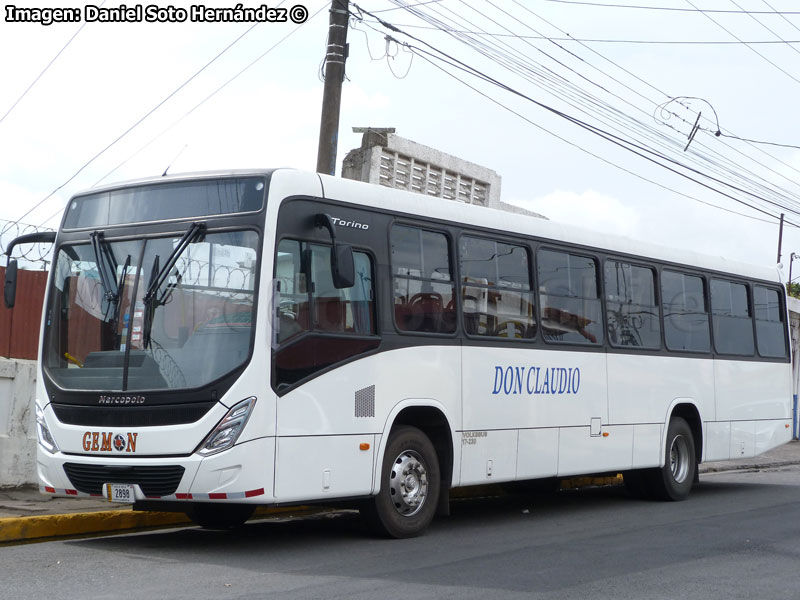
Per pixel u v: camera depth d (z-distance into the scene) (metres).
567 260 11.96
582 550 9.09
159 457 8.36
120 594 6.91
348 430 8.98
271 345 8.36
